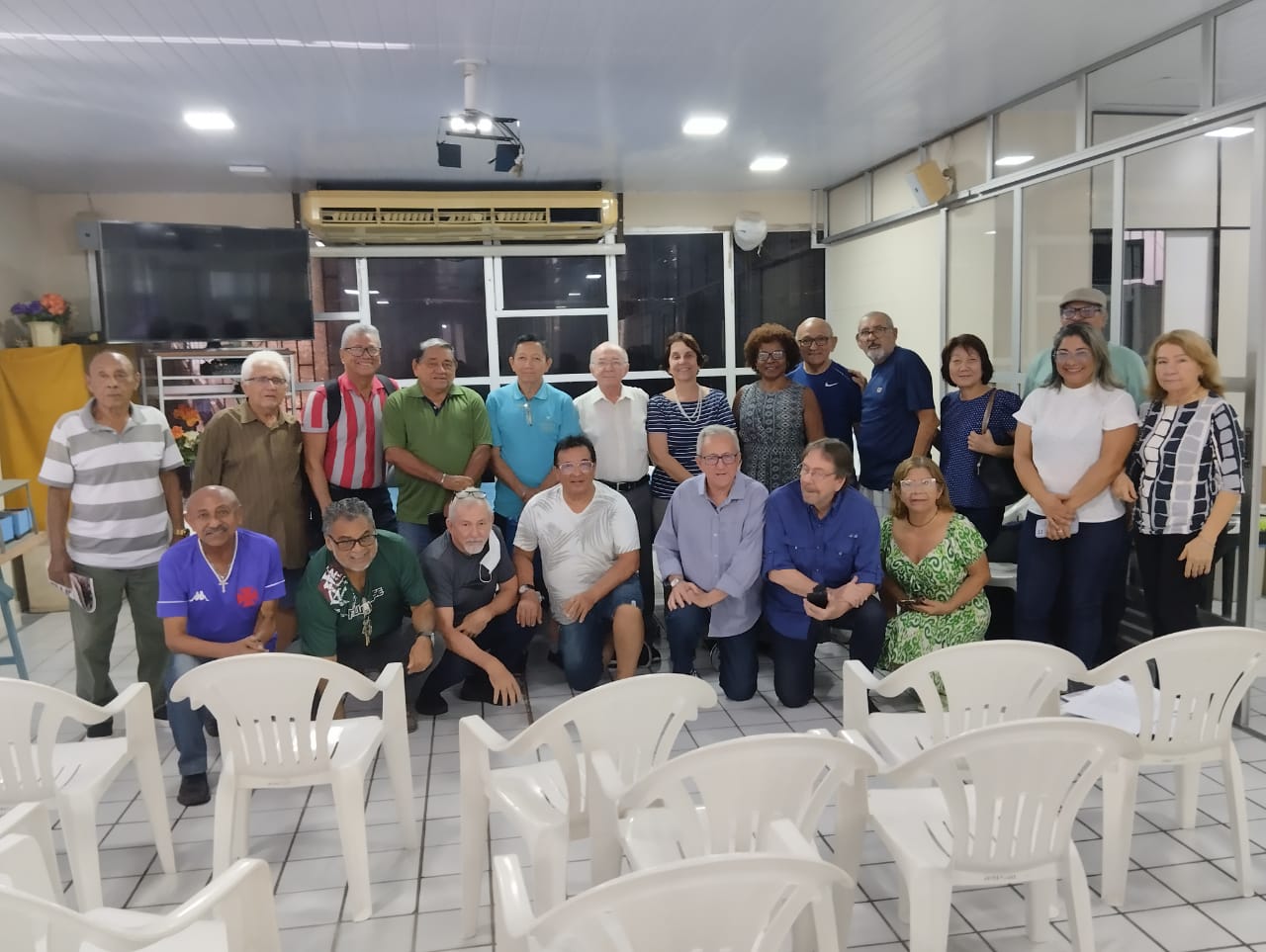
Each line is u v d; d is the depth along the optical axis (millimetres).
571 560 3734
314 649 3211
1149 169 3760
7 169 5410
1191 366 3145
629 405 4258
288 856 2596
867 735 2475
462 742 2248
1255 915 2219
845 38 3551
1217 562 3557
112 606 3428
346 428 3840
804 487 3443
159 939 1407
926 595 3482
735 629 3656
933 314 5555
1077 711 2934
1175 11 3365
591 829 1985
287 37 3348
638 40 3498
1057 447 3361
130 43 3373
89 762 2367
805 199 6984
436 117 4496
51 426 5406
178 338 5727
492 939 2209
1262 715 3387
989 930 2182
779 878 1244
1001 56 3854
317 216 5965
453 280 6531
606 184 6445
